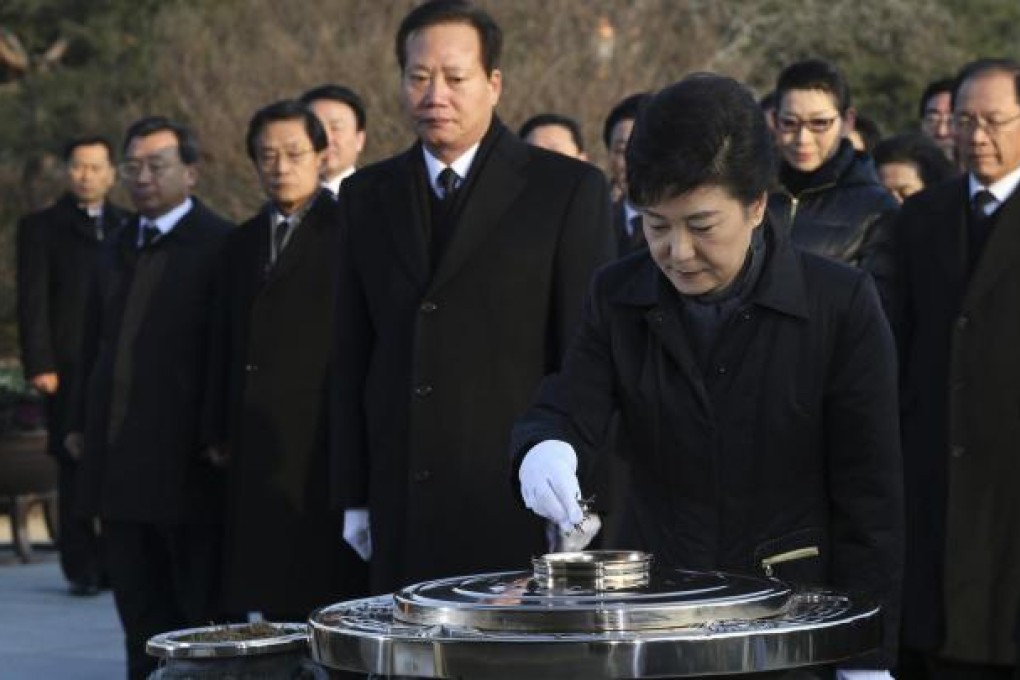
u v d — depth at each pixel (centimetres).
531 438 530
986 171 883
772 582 455
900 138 1219
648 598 431
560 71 2708
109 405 1163
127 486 1141
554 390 548
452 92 799
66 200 1650
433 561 789
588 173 817
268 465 1013
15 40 3800
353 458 834
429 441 793
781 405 530
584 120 2675
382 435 809
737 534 539
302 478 1011
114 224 1652
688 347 529
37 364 1612
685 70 2967
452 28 803
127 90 3522
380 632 429
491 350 795
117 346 1165
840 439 538
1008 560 862
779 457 536
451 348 795
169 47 2975
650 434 540
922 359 891
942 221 895
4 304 3491
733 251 497
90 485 1179
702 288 508
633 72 2784
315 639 450
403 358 803
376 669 427
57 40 3906
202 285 1152
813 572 541
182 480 1134
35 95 3641
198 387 1145
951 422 871
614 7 2869
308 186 1041
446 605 433
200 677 576
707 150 480
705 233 490
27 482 1808
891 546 537
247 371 1023
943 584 871
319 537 1012
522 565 791
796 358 529
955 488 869
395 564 802
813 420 534
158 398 1144
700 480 538
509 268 797
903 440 900
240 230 1075
